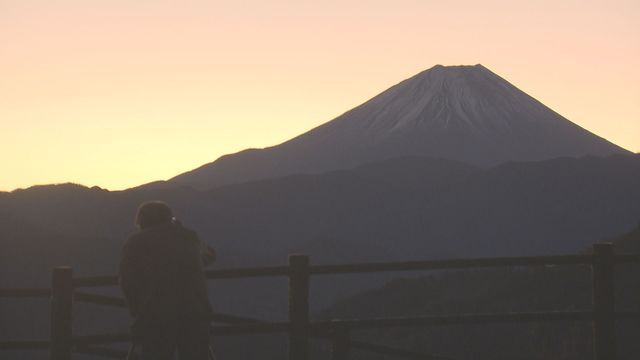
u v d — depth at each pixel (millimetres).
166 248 10680
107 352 11789
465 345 38312
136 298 10594
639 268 41719
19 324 71875
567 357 31328
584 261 12859
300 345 12039
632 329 28812
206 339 10812
